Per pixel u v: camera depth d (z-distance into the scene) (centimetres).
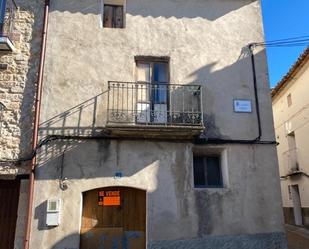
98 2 884
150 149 788
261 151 820
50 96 795
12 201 752
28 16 851
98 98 809
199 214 761
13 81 799
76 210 732
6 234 734
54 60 821
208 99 841
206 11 914
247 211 775
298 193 1609
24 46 826
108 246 744
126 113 798
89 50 839
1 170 741
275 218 779
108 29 862
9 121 772
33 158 743
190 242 743
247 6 935
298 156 1543
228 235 756
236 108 843
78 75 818
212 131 819
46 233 711
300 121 1509
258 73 880
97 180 754
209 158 840
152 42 866
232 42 897
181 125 767
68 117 787
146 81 856
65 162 756
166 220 750
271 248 759
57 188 738
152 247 731
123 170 767
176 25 889
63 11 862
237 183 791
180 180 777
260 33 914
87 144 774
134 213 765
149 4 898
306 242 1145
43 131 771
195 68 862
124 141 786
